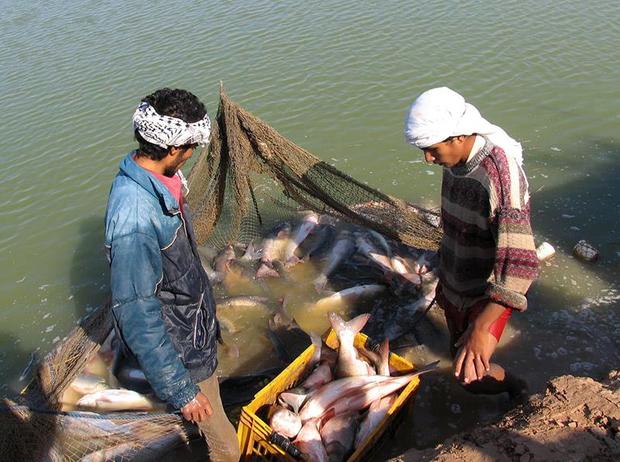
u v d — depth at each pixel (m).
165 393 2.86
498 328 3.31
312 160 5.09
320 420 3.93
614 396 3.26
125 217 2.68
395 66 9.66
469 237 3.34
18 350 5.27
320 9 12.40
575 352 4.71
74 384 4.34
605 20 10.50
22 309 5.75
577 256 5.63
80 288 5.95
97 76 10.41
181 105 2.62
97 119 8.99
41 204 7.32
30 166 8.07
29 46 12.29
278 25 11.80
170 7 13.76
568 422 3.13
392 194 6.91
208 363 3.31
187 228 3.17
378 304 5.59
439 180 7.10
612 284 5.34
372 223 5.23
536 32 10.31
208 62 10.43
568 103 8.25
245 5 13.20
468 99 8.56
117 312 2.71
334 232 6.42
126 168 2.75
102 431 3.63
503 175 2.98
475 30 10.62
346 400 3.97
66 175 7.82
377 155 7.62
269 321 5.38
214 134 5.09
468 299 3.62
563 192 6.57
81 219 7.01
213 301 3.46
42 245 6.63
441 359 4.84
